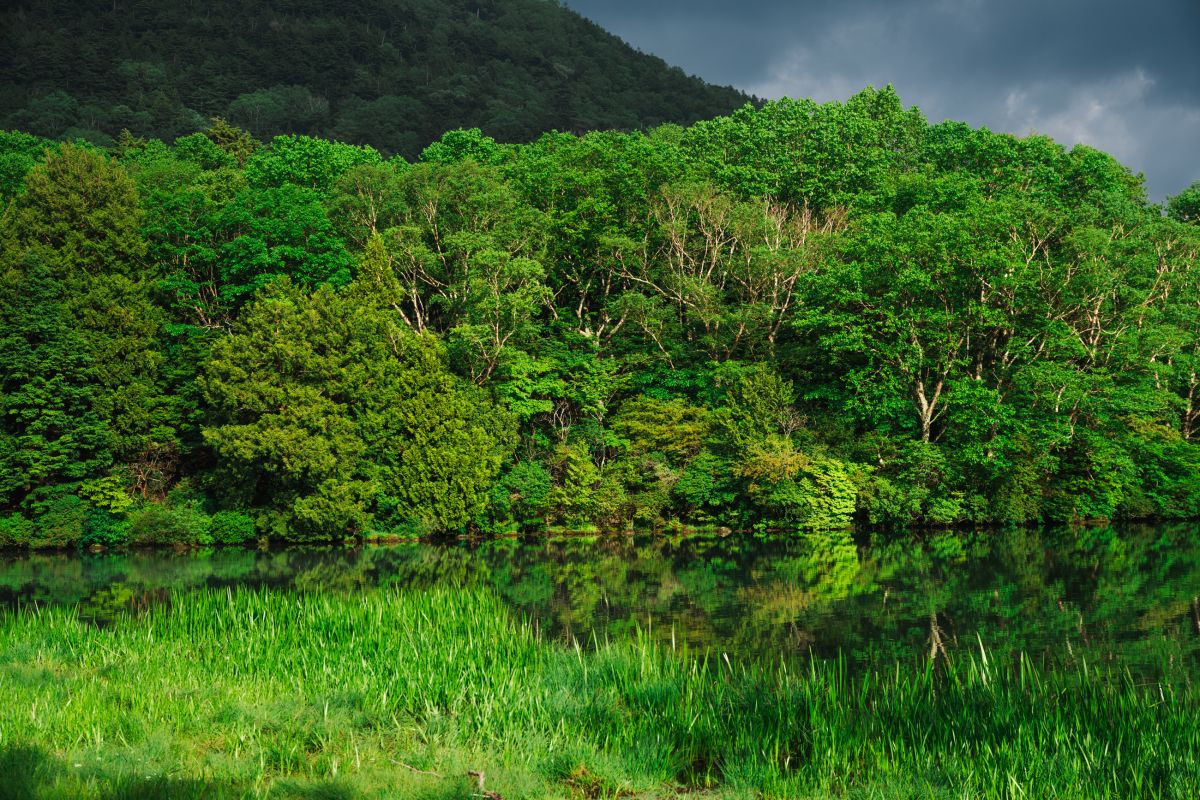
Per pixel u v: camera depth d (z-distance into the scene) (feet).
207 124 484.33
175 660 43.86
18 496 127.03
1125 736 31.78
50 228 137.28
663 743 32.55
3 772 25.91
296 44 607.37
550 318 180.14
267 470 127.54
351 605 54.49
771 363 154.51
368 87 590.14
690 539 134.31
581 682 39.29
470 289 148.77
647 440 148.05
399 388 136.56
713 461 142.92
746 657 52.60
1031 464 142.61
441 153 221.25
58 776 25.27
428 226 165.89
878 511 140.26
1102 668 50.14
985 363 157.89
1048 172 176.76
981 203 152.87
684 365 166.50
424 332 144.87
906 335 143.74
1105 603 72.69
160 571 97.81
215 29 613.93
